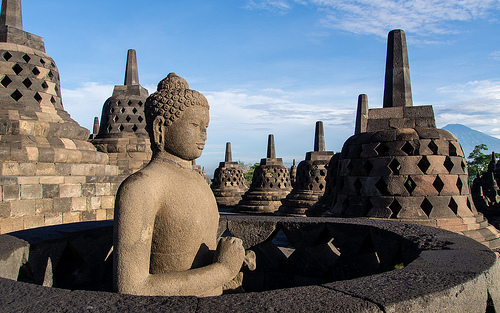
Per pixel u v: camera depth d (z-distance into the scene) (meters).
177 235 2.47
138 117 12.78
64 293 1.74
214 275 2.35
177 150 2.71
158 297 1.72
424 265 2.23
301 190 15.23
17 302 1.62
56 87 9.32
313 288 1.82
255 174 19.41
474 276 2.00
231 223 4.48
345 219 4.29
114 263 2.19
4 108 7.86
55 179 7.62
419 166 6.17
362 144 6.61
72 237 3.48
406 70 7.13
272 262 4.54
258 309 1.57
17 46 8.56
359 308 1.57
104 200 8.55
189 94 2.74
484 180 20.78
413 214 5.80
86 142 9.07
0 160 7.12
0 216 6.71
